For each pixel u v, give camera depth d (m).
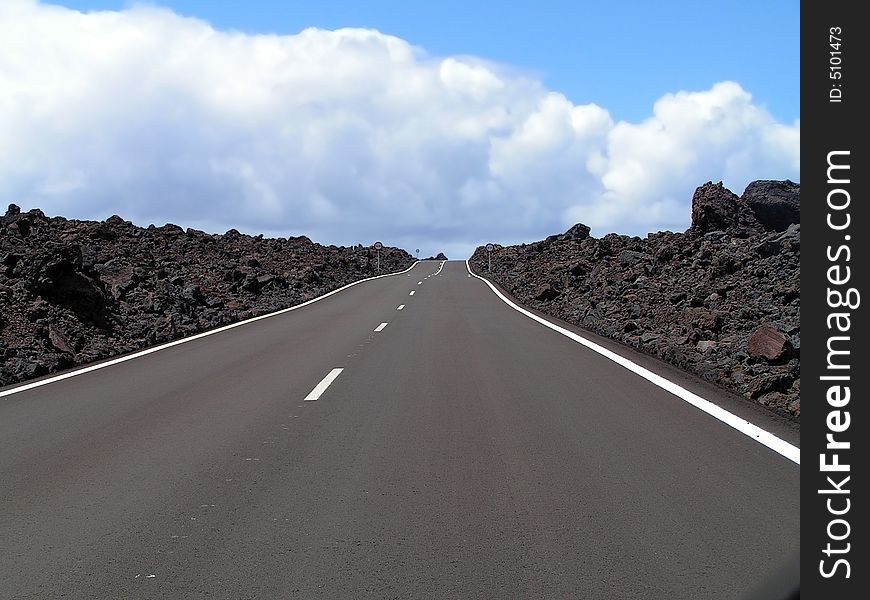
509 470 7.15
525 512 6.00
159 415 9.93
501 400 10.59
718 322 16.83
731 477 6.84
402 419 9.41
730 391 11.17
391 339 18.67
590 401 10.44
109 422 9.55
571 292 30.50
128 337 19.72
